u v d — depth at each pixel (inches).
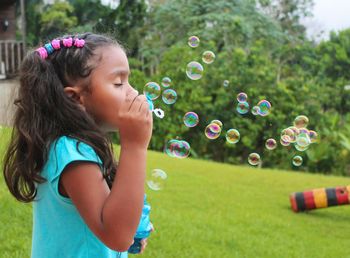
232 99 429.4
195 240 149.6
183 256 134.5
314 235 180.5
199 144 435.5
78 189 51.1
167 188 220.7
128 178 50.7
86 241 53.9
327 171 408.5
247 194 233.1
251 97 426.9
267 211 207.8
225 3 557.3
